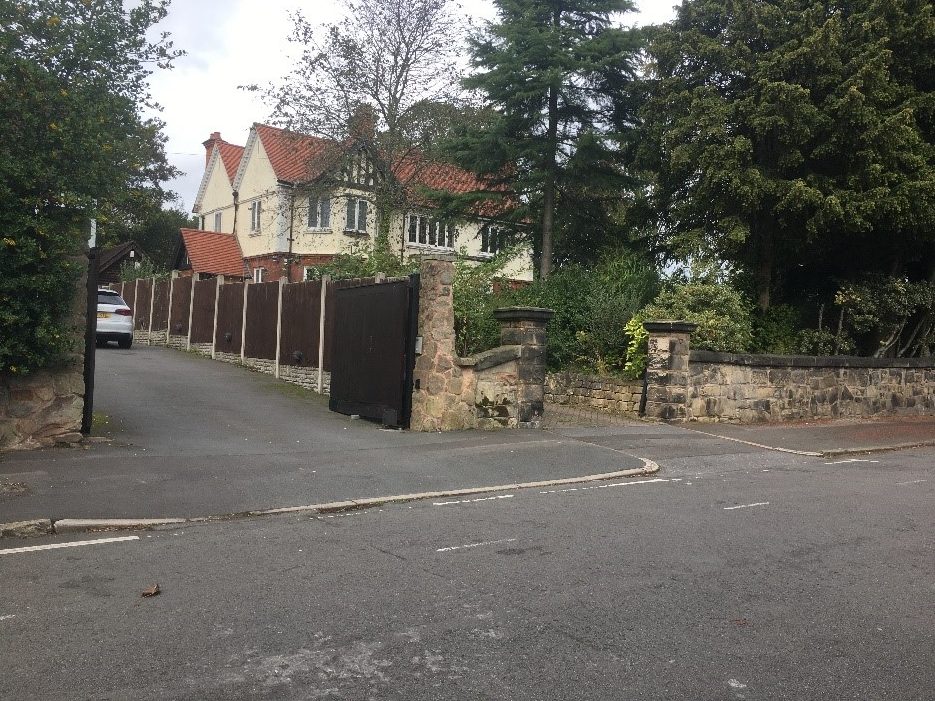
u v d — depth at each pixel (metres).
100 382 15.18
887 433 14.18
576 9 20.78
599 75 20.33
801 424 15.00
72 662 3.99
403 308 12.17
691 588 5.27
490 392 12.46
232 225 39.25
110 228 9.84
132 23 9.37
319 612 4.72
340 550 6.08
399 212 26.30
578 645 4.29
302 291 16.59
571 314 16.62
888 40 15.64
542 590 5.18
